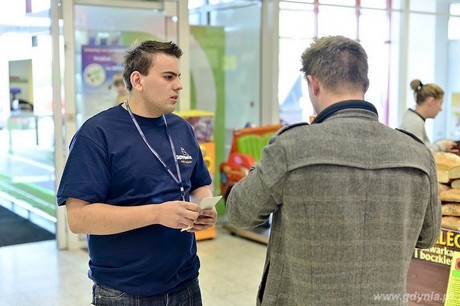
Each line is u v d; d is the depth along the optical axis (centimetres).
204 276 468
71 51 530
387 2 776
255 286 444
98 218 186
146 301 200
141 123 204
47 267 491
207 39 652
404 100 803
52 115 539
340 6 737
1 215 578
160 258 200
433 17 813
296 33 702
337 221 154
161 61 198
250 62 686
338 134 156
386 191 156
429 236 174
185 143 218
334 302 155
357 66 160
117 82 561
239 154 598
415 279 251
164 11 588
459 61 842
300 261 158
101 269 201
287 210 159
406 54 795
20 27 533
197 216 186
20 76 541
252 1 675
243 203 166
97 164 192
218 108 671
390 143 159
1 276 466
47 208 561
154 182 200
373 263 156
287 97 706
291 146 156
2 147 559
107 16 553
